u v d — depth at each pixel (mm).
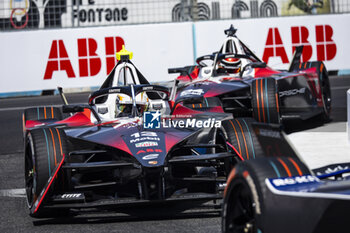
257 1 58406
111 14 57844
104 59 52469
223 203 13125
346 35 54719
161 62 52938
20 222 18500
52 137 18734
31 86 52062
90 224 17797
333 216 11164
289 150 12922
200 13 57750
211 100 29359
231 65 35938
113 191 19344
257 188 11664
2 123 41969
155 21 57906
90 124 21812
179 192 19109
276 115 28969
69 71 52281
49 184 17812
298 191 11125
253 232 12070
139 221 17875
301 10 58844
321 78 35812
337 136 29984
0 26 55250
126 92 21922
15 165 28859
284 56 53875
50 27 52031
